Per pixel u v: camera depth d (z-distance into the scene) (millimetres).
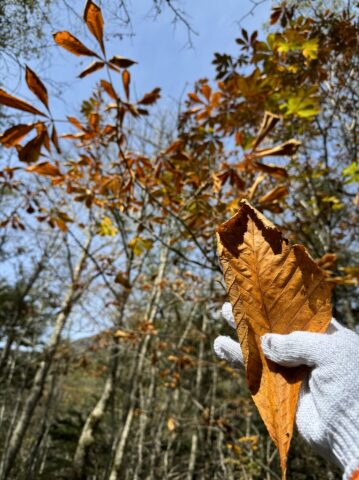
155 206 2811
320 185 3693
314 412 750
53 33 1341
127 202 2400
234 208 2230
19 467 6027
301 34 2625
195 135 2771
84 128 2141
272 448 5223
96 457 6102
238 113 2723
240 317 732
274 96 2635
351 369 700
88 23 1326
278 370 717
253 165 2105
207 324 5887
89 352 5719
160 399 7363
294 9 2885
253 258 755
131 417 5426
